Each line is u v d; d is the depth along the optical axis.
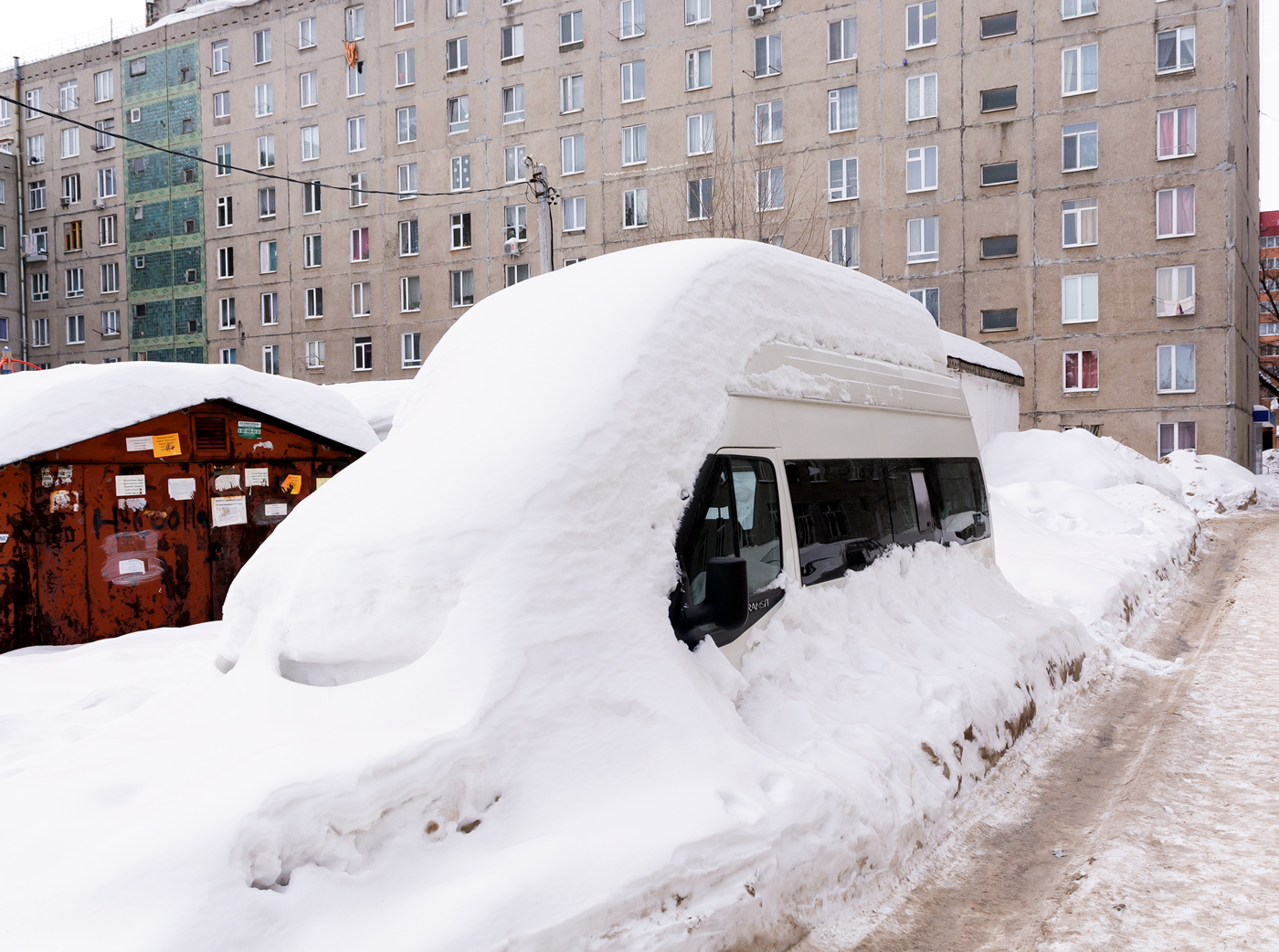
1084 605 8.75
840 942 3.08
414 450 3.70
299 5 41.84
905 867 3.68
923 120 31.31
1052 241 29.89
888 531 5.37
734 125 33.81
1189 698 6.68
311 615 3.23
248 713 3.10
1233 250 28.00
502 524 3.15
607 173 36.00
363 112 40.66
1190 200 28.17
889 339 5.89
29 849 2.48
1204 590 12.06
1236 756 5.34
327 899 2.33
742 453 4.00
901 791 3.74
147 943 2.08
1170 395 28.61
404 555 3.15
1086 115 29.31
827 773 3.46
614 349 3.73
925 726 4.24
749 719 3.62
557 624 3.04
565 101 36.81
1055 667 6.31
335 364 41.62
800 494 4.42
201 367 8.91
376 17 40.12
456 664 2.90
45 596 7.86
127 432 8.35
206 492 8.84
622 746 2.98
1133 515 15.14
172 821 2.36
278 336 42.91
